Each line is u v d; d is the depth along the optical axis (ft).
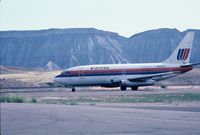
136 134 77.51
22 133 79.20
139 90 323.16
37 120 101.86
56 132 80.28
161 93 269.23
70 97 239.50
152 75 327.47
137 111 128.36
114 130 82.89
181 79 541.34
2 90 343.46
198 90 312.09
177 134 77.25
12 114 118.32
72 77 319.27
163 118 105.70
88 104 172.14
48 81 531.09
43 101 201.67
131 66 328.70
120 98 221.87
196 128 85.71
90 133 78.89
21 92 301.63
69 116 111.34
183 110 134.62
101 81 323.37
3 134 78.13
